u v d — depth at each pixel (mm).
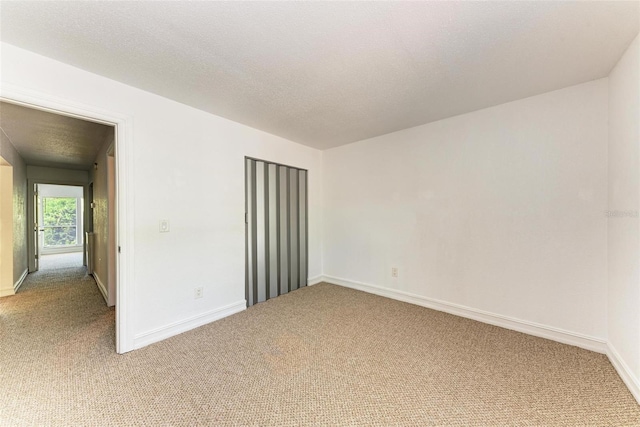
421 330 2484
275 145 3480
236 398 1598
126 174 2113
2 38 1535
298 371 1864
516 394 1616
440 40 1564
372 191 3602
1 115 2527
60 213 8367
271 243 3455
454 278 2852
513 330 2467
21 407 1521
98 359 2012
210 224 2715
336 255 4078
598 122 2053
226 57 1736
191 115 2549
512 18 1380
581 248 2137
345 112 2691
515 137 2439
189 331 2488
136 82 2070
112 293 3166
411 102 2461
